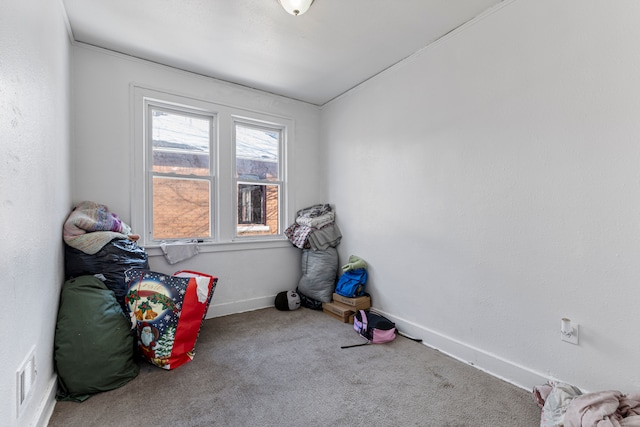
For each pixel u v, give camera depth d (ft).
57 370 4.96
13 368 3.29
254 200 10.32
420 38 7.06
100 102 7.49
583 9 4.73
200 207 9.23
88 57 7.34
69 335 5.11
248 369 6.08
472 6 5.93
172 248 8.41
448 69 6.86
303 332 8.04
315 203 11.50
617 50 4.40
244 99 9.78
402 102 8.09
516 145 5.61
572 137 4.88
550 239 5.15
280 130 10.94
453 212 6.77
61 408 4.74
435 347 7.14
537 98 5.30
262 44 7.36
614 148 4.44
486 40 6.07
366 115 9.37
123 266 6.47
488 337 6.07
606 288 4.52
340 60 8.11
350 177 10.08
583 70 4.74
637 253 4.25
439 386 5.51
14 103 3.35
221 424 4.48
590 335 4.67
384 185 8.71
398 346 7.25
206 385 5.48
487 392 5.32
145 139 8.31
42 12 4.46
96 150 7.45
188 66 8.47
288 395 5.21
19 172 3.50
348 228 10.19
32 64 3.98
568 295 4.92
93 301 5.58
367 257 9.38
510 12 5.66
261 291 10.16
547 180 5.18
